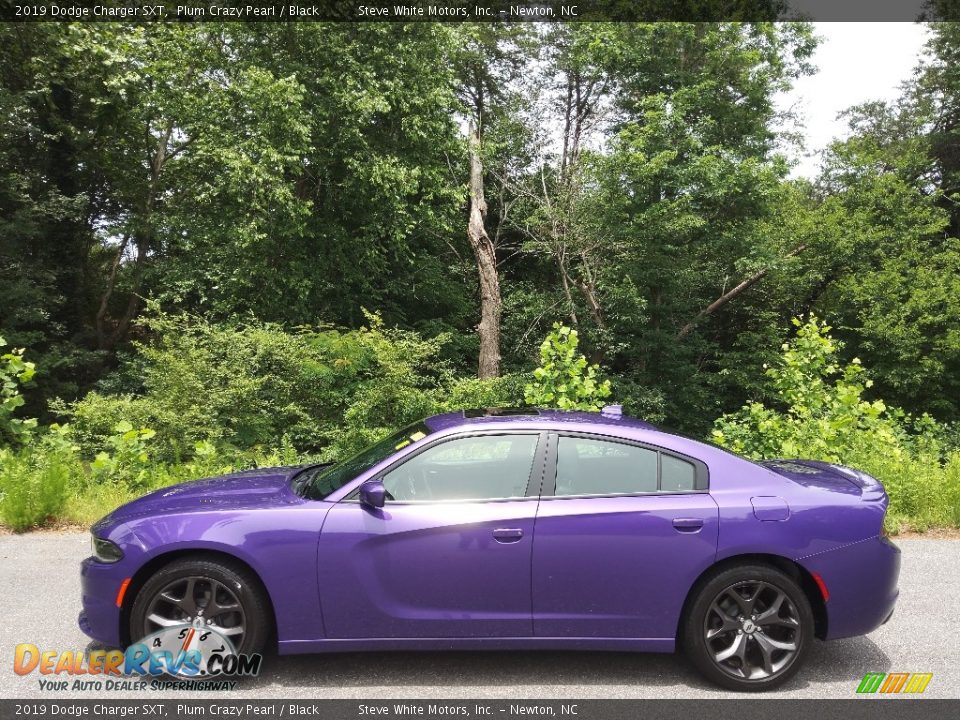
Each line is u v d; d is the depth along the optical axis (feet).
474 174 64.64
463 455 12.97
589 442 13.07
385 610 12.20
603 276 64.34
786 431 28.96
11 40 57.41
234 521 12.32
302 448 39.68
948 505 24.34
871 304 68.59
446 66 67.56
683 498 12.58
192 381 34.30
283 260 59.88
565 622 12.30
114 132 66.64
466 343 72.33
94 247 76.38
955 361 69.00
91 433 32.27
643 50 64.44
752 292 75.00
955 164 90.79
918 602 16.92
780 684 12.29
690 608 12.37
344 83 56.75
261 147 53.16
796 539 12.35
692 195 60.44
